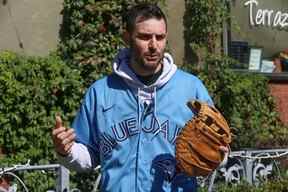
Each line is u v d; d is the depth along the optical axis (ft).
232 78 37.06
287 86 39.58
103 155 13.58
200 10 37.11
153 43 13.11
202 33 37.27
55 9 33.94
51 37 33.81
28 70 31.81
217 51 37.60
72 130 13.17
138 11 13.26
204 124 13.03
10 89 31.27
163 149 13.33
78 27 33.81
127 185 13.23
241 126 36.68
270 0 39.68
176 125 13.43
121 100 13.56
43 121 31.89
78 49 33.78
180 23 37.19
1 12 33.06
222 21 37.55
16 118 31.32
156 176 13.23
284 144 35.35
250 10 38.99
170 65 13.62
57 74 32.45
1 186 25.21
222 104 36.88
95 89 13.80
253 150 31.99
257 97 37.96
